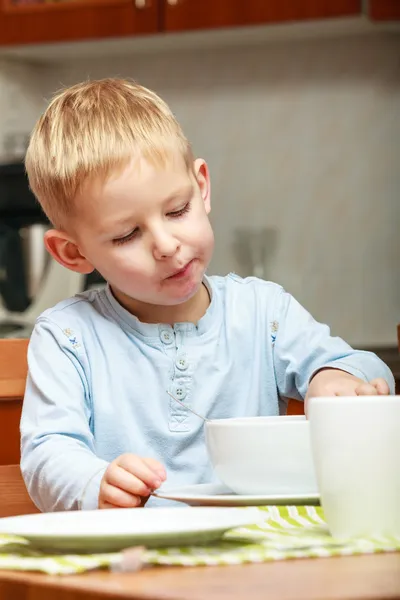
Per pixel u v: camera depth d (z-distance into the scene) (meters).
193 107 4.40
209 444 1.01
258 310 1.54
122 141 1.28
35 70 4.57
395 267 4.15
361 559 0.69
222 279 1.60
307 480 0.95
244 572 0.64
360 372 1.30
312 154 4.25
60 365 1.38
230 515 0.80
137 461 0.99
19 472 1.47
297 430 0.95
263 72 4.30
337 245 4.21
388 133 4.16
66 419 1.29
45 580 0.64
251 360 1.51
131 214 1.29
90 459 1.12
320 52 4.22
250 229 4.30
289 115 4.27
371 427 0.78
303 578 0.61
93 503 1.06
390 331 4.14
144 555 0.69
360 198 4.19
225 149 4.35
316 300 4.22
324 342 1.50
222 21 3.84
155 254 1.30
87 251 1.36
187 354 1.46
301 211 4.25
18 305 3.56
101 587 0.60
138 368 1.44
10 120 4.52
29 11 4.07
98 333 1.45
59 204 1.36
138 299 1.37
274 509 0.98
